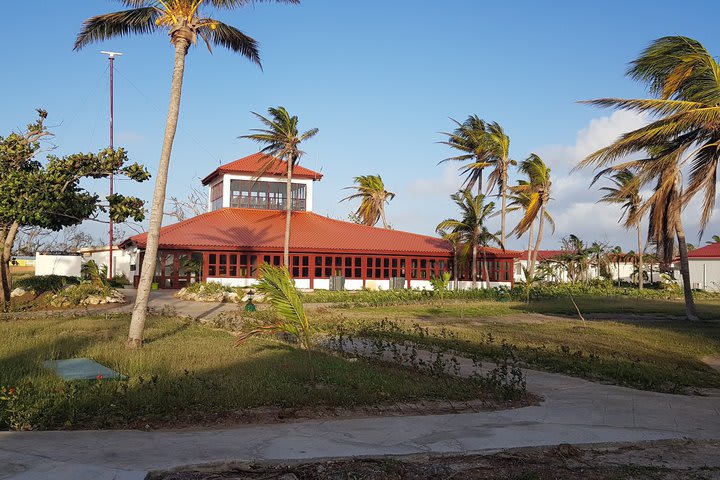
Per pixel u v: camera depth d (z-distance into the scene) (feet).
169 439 22.34
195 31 49.39
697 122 68.69
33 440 21.62
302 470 19.74
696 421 28.68
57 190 77.77
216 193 163.22
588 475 20.06
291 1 51.70
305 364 37.73
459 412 28.99
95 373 32.81
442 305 108.06
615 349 53.52
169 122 47.88
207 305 95.50
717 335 64.69
